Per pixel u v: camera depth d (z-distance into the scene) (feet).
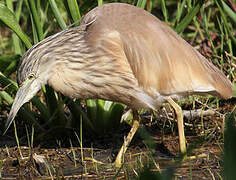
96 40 18.34
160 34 18.38
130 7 19.24
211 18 31.96
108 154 20.01
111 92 18.66
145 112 23.70
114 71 18.28
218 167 17.76
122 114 22.75
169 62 18.08
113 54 18.21
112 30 18.45
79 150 20.45
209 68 18.72
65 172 18.16
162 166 17.67
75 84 18.47
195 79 18.10
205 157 18.75
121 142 21.13
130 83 18.38
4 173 18.28
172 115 22.41
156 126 22.38
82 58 18.28
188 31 33.40
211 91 18.24
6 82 21.31
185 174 17.34
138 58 18.11
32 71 18.13
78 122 21.67
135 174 17.16
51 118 21.27
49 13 25.02
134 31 18.34
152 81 18.10
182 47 18.45
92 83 18.44
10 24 20.98
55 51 18.24
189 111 22.57
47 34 24.31
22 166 18.75
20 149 20.51
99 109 21.34
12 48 32.32
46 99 21.45
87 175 17.72
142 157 19.22
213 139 20.49
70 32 18.65
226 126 11.02
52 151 20.34
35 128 21.63
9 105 21.99
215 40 27.99
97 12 19.25
